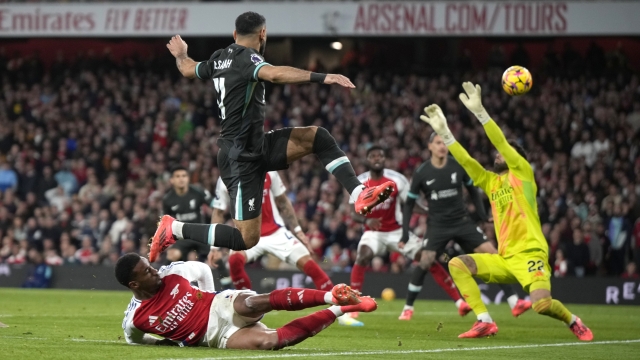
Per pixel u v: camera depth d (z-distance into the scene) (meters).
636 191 24.81
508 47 34.25
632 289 20.61
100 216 25.45
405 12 28.88
